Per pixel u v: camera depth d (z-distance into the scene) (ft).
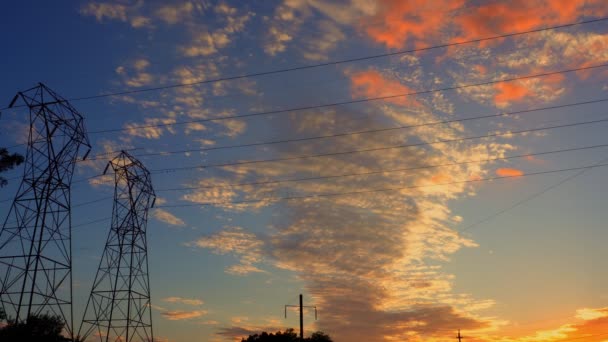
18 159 146.41
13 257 146.51
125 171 214.48
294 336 358.02
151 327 201.05
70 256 156.97
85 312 193.16
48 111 162.71
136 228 210.79
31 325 172.65
